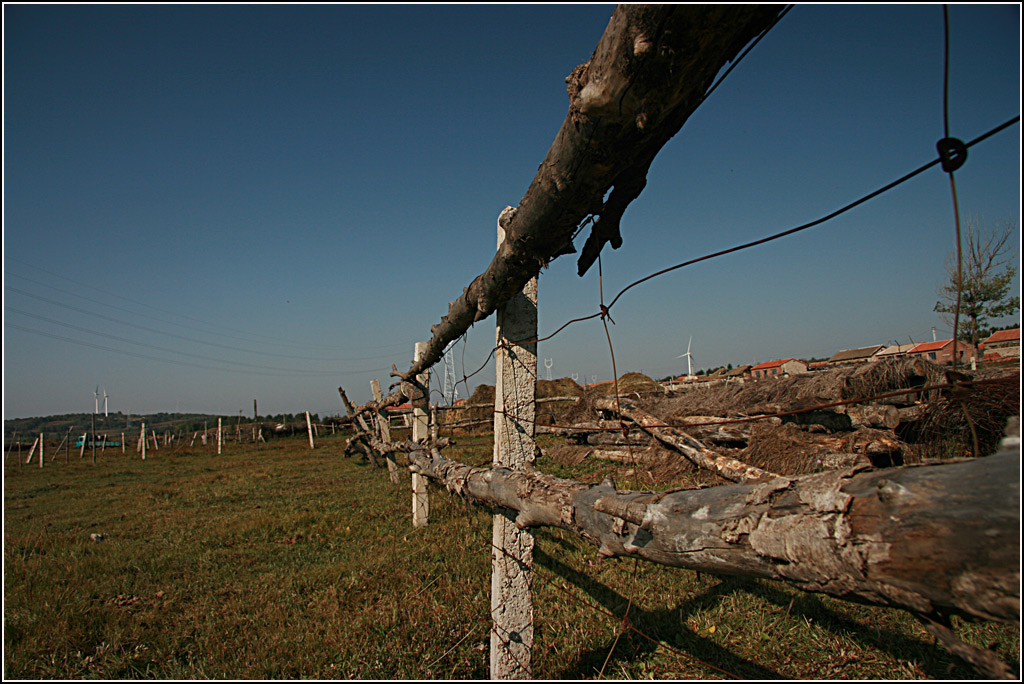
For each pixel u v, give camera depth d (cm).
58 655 362
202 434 3888
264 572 522
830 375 757
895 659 310
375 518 727
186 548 623
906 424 622
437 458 424
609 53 117
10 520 897
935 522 91
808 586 116
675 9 96
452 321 378
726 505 138
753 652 326
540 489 234
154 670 339
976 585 85
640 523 161
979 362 616
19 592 469
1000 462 88
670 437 484
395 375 748
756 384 919
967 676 285
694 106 130
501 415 304
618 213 180
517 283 261
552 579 434
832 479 116
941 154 89
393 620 379
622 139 138
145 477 1546
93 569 549
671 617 371
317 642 359
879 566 98
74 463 2283
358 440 1434
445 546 544
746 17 97
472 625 369
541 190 182
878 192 107
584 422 1246
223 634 383
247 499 993
